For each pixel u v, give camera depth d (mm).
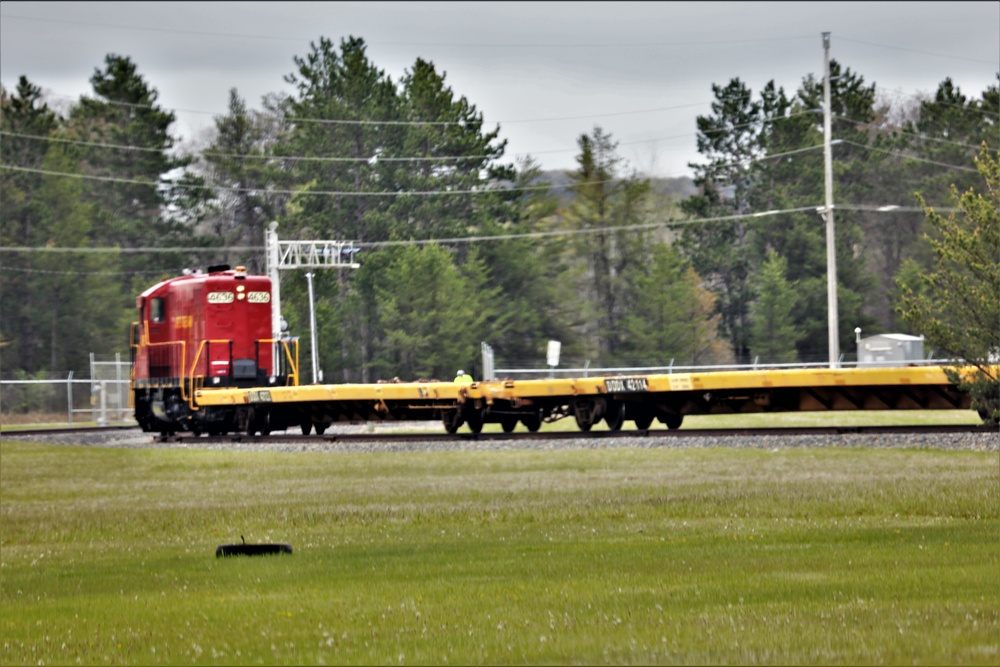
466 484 86125
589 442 105875
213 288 137375
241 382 137500
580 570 44312
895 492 68250
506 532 59250
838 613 33594
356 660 30484
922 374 98188
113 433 152000
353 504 75688
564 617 34750
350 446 115312
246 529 65812
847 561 43781
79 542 63906
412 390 117938
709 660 28719
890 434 100188
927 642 29688
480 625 34156
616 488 79062
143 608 39844
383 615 36281
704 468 90062
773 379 101938
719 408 109375
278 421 133500
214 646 32844
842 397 103375
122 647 33438
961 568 41125
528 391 111500
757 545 49812
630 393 110188
